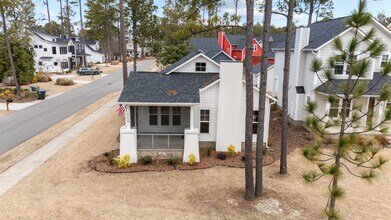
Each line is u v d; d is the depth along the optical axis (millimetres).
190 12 10602
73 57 64812
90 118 22344
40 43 53750
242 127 15781
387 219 9406
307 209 9969
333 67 7344
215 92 15188
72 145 16281
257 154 10531
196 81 16125
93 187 11398
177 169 13188
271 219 9344
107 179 12117
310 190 11398
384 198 10805
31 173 12641
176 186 11594
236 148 15398
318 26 23547
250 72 9789
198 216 9469
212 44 41219
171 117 16891
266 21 9859
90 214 9477
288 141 17172
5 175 12430
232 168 13445
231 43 54969
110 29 81750
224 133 15273
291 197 10812
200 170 13156
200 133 15797
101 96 31859
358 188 11609
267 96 15273
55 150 15516
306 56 19750
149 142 15359
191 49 38719
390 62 6605
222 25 10352
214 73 17203
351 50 6898
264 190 11273
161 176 12477
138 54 100312
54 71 54781
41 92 29891
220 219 9320
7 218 9195
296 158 14672
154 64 65500
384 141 16359
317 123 7199
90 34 85500
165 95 14297
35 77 41438
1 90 33250
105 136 17781
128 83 15523
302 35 19641
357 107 7289
